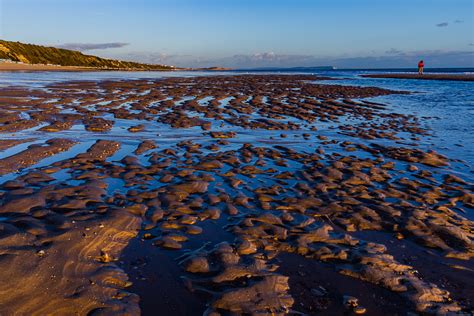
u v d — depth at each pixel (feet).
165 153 32.81
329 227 19.39
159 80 142.20
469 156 34.63
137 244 17.34
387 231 19.38
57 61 271.90
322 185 25.11
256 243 17.60
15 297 12.57
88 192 22.34
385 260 16.20
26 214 19.13
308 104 70.64
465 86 133.28
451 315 13.05
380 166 30.45
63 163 28.32
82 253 15.71
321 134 43.68
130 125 45.88
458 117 58.65
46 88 87.76
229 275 14.89
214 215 20.51
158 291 14.03
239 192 24.06
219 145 36.94
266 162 31.14
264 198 22.97
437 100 84.38
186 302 13.48
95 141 36.86
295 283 14.78
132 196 22.36
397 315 13.15
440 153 35.55
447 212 21.44
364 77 214.28
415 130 47.11
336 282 14.92
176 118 50.49
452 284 14.99
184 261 15.88
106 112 54.90
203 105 65.67
